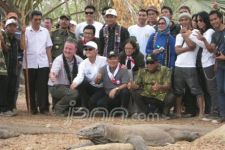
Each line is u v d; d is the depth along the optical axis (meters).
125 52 10.46
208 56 9.69
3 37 10.16
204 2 12.89
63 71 10.59
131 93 10.26
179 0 14.62
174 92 10.23
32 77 10.68
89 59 10.49
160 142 7.32
